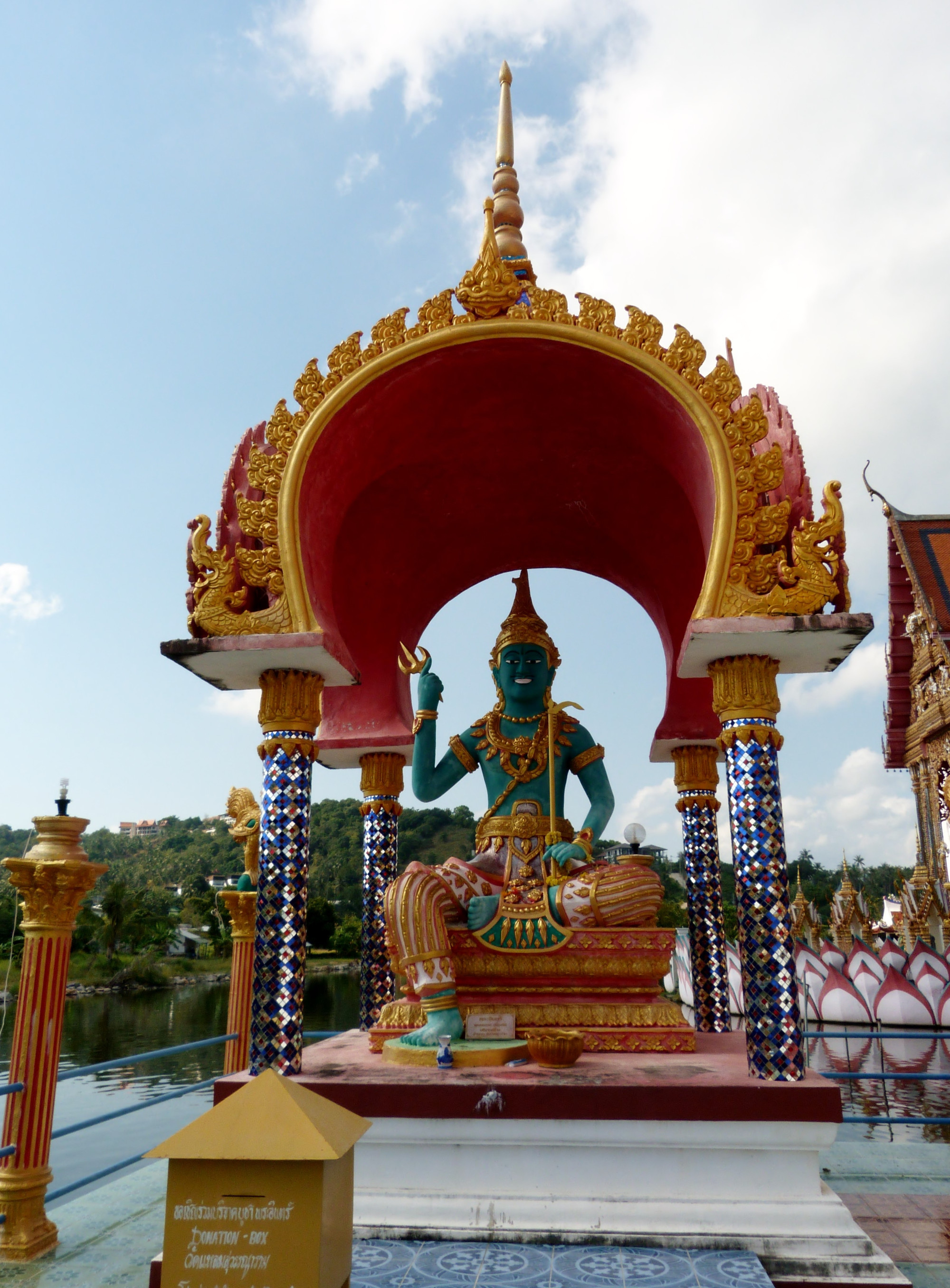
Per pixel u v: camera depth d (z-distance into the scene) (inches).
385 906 277.0
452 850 4795.8
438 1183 218.7
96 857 6796.3
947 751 1509.6
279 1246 109.4
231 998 394.6
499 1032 263.1
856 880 4247.0
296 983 247.6
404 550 374.6
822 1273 197.5
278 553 268.5
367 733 376.5
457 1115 218.1
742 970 237.6
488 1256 197.6
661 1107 215.5
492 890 299.4
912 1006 932.6
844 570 254.4
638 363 277.1
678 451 295.0
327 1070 243.0
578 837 310.3
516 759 329.4
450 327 283.1
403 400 300.5
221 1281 109.0
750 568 257.4
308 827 263.4
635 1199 211.8
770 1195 212.2
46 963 240.5
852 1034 300.7
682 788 374.6
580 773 338.0
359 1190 217.8
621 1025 271.3
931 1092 592.4
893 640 1648.6
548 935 281.0
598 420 319.3
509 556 401.7
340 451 295.6
